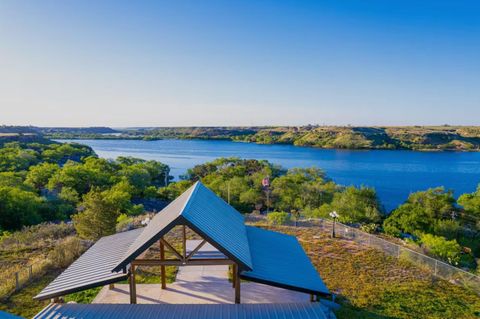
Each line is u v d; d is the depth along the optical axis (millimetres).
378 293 14500
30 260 18188
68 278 10742
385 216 46281
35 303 13211
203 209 11516
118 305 10117
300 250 14141
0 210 34906
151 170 85312
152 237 9336
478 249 37094
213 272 14672
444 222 39281
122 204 38500
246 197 54219
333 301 13445
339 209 42312
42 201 41469
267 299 12281
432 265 17125
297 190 55969
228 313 9680
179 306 10086
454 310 13164
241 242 11430
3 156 73625
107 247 13266
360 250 20297
